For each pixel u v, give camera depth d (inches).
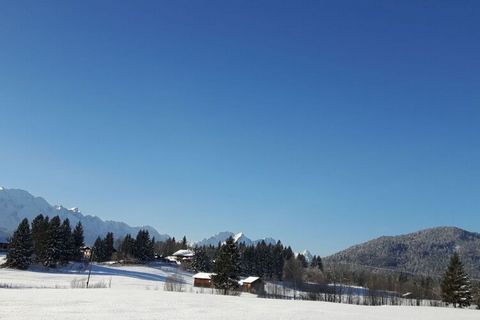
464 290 4753.9
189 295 2716.5
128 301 1914.4
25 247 4977.9
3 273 4259.4
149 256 7623.0
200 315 1519.4
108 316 1312.7
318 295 4790.8
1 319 1138.7
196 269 7175.2
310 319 1615.4
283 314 1758.1
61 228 5565.9
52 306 1504.7
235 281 4261.8
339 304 2856.8
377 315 2106.3
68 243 5610.2
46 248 5300.2
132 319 1277.1
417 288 6604.3
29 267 5098.4
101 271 5531.5
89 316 1278.3
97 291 2519.7
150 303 1889.8
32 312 1300.4
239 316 1572.3
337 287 6358.3
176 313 1539.1
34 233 5944.9
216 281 4252.0
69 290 2512.3
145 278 5310.0
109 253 7436.0
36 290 2385.6
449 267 4884.4
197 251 7342.5
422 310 2822.3
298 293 5605.3
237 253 4333.2
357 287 7293.3
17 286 2989.7
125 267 6353.3
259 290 5152.6
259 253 7765.8
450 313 2647.6
